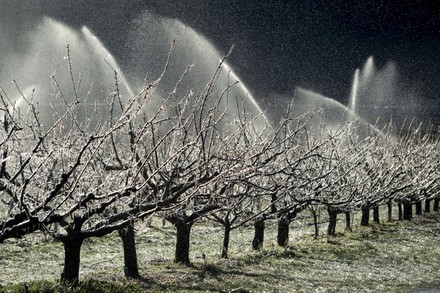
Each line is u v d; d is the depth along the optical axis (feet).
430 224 229.45
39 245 159.84
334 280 122.93
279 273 125.90
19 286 78.64
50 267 134.00
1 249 151.94
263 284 112.88
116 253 158.92
